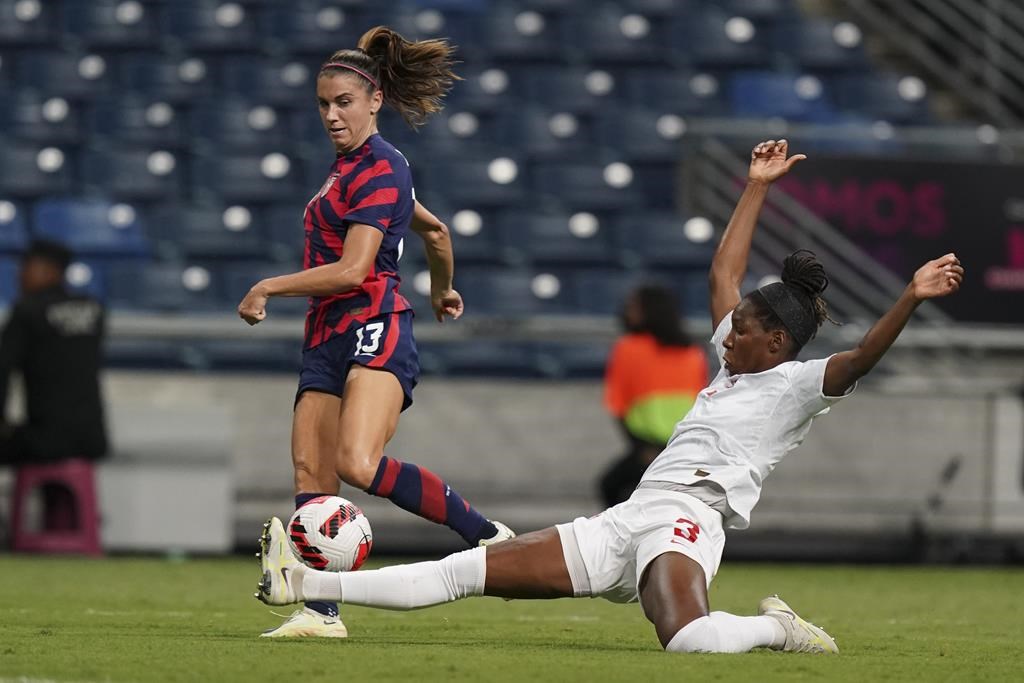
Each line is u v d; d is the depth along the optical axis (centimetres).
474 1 6350
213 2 6222
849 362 1725
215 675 1437
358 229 1842
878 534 4434
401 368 1866
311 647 1756
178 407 4200
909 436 4444
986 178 4669
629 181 5675
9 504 4131
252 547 4284
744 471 1750
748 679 1448
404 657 1633
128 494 4159
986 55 6059
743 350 1803
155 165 5575
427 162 5616
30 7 6106
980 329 4619
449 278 2080
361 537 1775
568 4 6388
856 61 6375
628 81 6100
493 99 6038
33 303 3894
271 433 4284
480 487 4291
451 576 1745
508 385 4306
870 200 4666
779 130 4825
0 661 1562
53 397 3916
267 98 5988
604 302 5153
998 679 1543
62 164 5525
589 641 1983
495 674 1465
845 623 2511
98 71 5975
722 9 6512
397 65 1933
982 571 4181
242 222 5372
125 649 1703
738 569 4109
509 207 5566
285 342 4791
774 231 4656
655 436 3984
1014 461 4472
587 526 1759
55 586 3000
